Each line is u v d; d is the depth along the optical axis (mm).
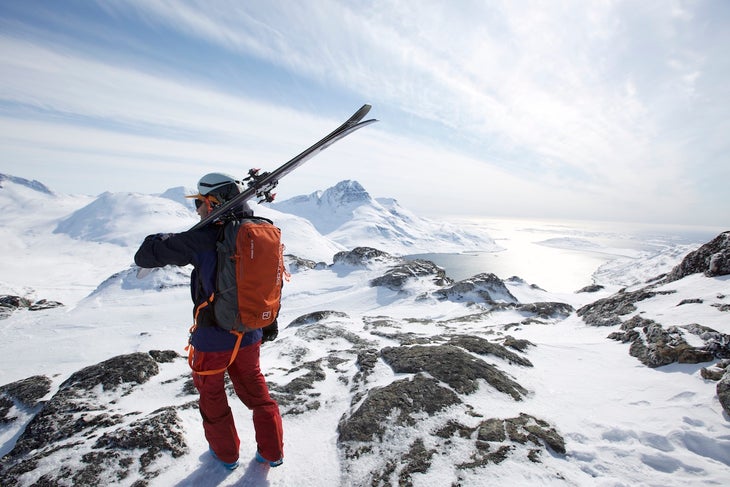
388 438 3732
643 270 166000
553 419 4148
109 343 23625
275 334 3453
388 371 5395
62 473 3393
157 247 2699
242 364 3180
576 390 5027
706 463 3260
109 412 4859
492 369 5277
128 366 6195
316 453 3660
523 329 11602
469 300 27125
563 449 3549
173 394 5500
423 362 5332
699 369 5289
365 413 4105
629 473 3223
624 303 10227
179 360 7535
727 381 4297
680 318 7160
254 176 3125
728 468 3197
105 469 3410
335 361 6574
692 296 8570
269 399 3361
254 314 2809
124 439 3730
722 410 4105
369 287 34312
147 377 6141
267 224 3051
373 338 8906
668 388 4859
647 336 6848
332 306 30609
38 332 31062
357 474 3328
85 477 3328
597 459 3402
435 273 36938
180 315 36344
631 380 5312
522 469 3227
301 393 5082
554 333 10156
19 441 4426
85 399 5289
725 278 8891
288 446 3789
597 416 4250
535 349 6867
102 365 6250
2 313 37000
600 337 8305
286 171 3055
